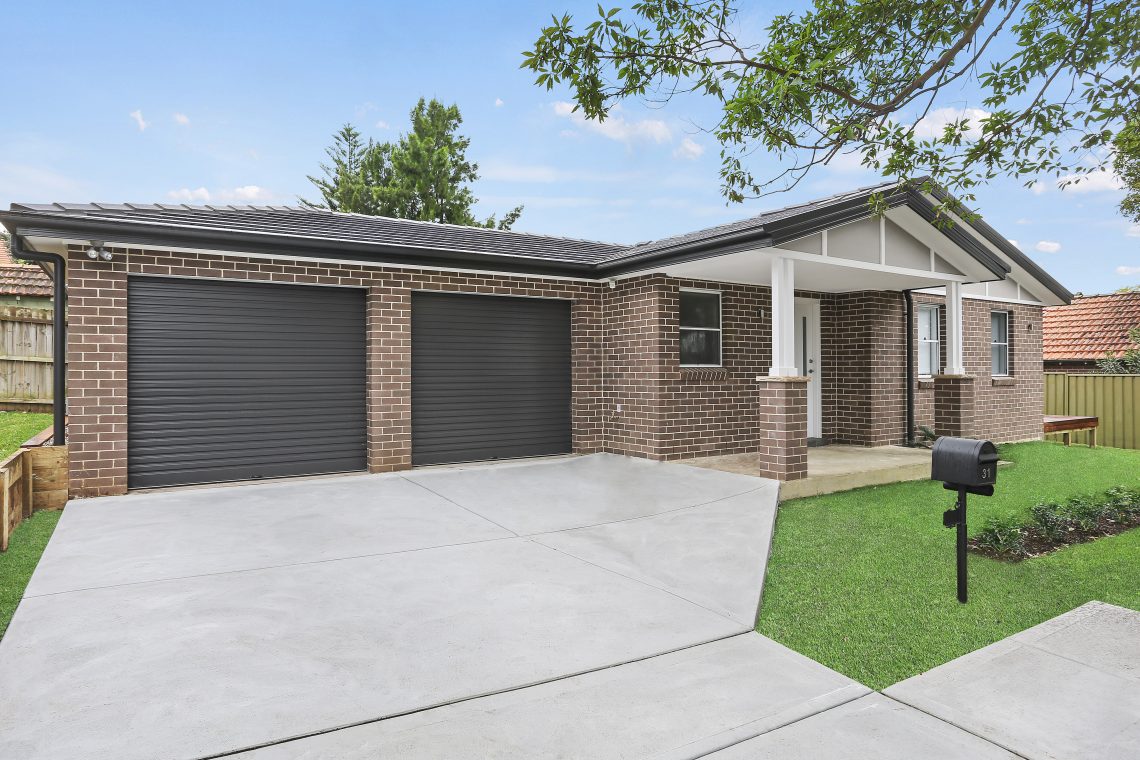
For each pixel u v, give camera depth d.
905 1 5.21
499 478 8.63
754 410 10.84
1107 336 17.72
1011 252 12.06
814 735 2.88
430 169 32.06
